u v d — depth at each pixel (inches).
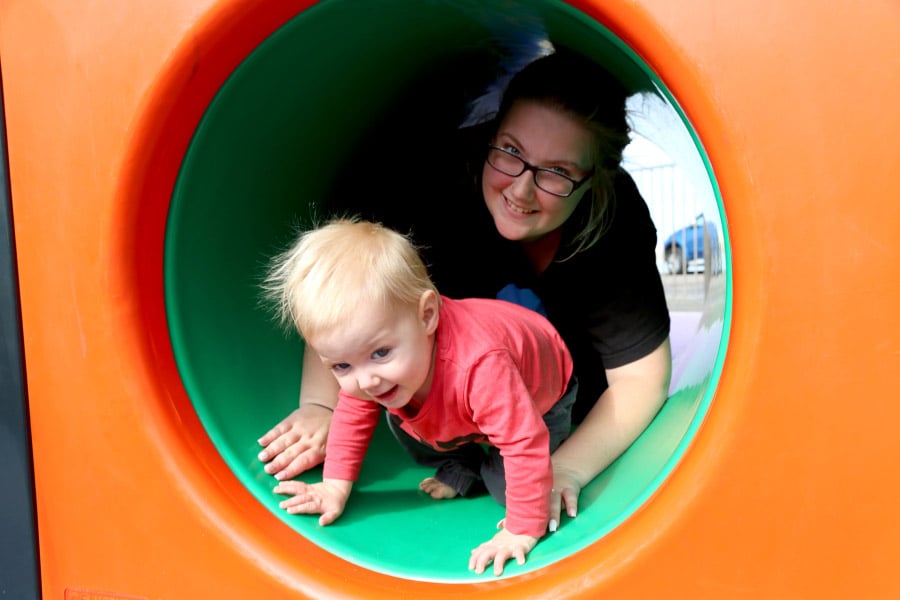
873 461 35.3
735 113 35.6
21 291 47.9
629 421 64.1
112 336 46.0
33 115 46.3
